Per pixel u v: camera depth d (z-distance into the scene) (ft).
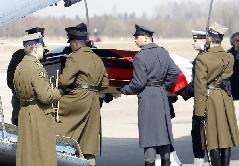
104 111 87.20
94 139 41.34
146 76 41.70
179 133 66.64
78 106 40.78
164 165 42.78
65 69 40.60
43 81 34.78
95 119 41.45
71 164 37.19
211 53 42.83
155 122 41.81
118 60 44.06
